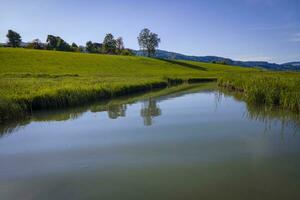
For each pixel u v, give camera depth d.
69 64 57.25
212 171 7.62
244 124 13.13
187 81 47.66
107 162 8.35
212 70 81.19
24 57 56.84
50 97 17.69
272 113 15.88
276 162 8.21
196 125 12.98
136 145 9.97
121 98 23.69
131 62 74.12
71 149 9.62
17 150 9.59
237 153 9.02
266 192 6.42
